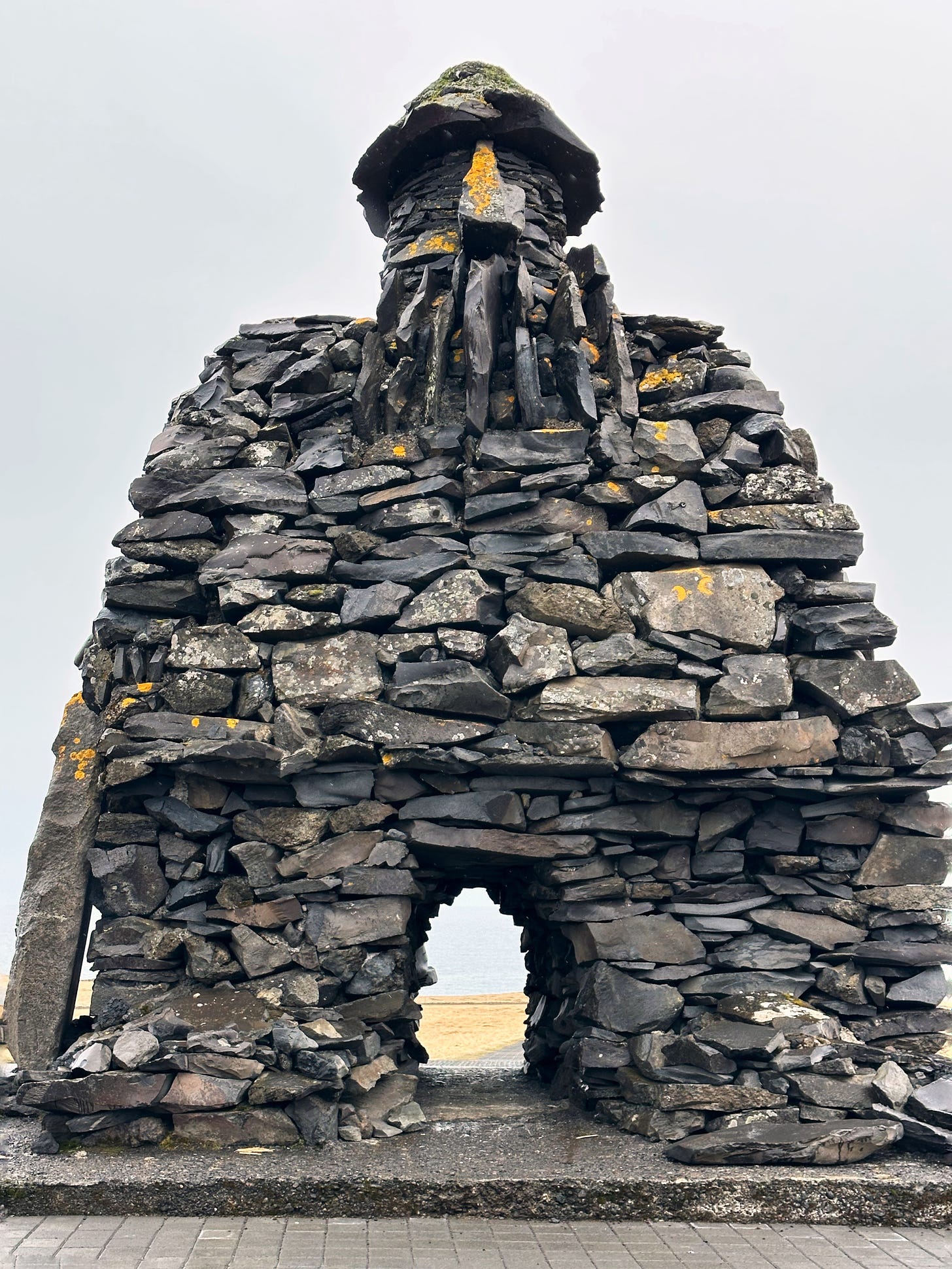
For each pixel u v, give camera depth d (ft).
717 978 23.82
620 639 24.77
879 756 24.54
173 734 24.32
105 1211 18.13
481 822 24.14
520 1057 38.17
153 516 26.66
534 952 30.83
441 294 29.09
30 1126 21.94
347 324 29.86
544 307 28.63
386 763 24.00
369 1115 22.03
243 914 23.59
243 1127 20.49
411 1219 18.34
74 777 25.29
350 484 26.45
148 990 23.59
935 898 24.17
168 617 26.18
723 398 27.53
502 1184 18.71
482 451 25.89
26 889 24.67
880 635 25.25
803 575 25.95
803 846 24.95
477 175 28.37
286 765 23.70
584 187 32.12
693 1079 21.90
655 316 29.43
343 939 23.50
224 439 27.48
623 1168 19.52
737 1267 16.29
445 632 24.85
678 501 25.91
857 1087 21.43
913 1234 18.02
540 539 25.76
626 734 25.05
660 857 24.79
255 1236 17.22
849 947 24.06
